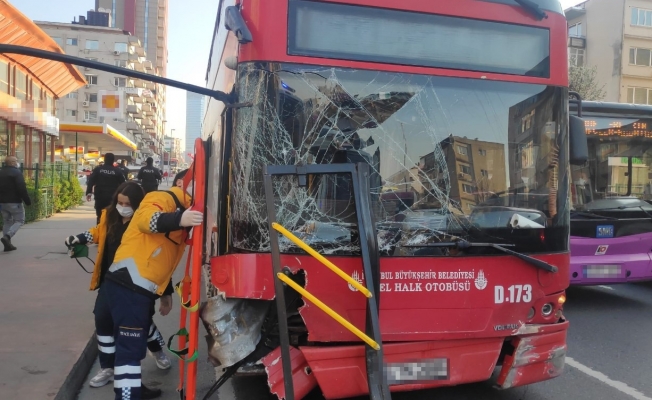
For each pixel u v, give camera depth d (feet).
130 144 144.15
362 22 12.03
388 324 11.79
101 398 14.99
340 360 11.50
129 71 11.25
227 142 12.07
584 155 14.07
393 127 12.12
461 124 12.51
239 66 11.72
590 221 24.39
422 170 12.21
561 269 13.04
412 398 15.02
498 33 12.89
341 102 11.85
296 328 11.91
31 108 67.15
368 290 10.80
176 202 13.44
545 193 13.07
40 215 56.29
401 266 11.85
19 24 50.85
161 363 17.04
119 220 14.73
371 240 11.15
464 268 12.17
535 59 13.16
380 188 11.99
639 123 26.17
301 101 11.64
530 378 12.82
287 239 11.42
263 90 11.50
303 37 11.71
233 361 11.53
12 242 39.34
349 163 11.24
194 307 11.97
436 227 12.19
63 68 70.03
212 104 19.65
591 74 117.39
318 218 11.59
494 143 12.71
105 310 15.10
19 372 15.17
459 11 12.60
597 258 24.35
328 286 11.50
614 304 26.86
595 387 16.20
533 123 13.04
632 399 15.35
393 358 11.81
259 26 11.58
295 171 10.87
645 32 153.48
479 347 12.37
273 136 11.49
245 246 11.46
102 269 15.08
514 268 12.56
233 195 11.69
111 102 130.62
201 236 12.14
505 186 12.73
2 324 19.66
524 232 12.71
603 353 19.39
